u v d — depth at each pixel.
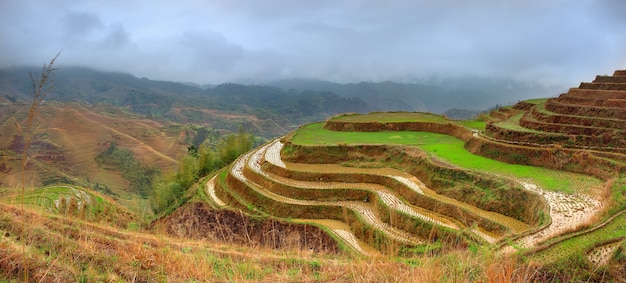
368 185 41.31
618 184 28.45
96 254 11.43
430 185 37.47
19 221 13.62
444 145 48.03
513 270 10.84
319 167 47.50
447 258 11.52
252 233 37.25
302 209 38.53
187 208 44.56
